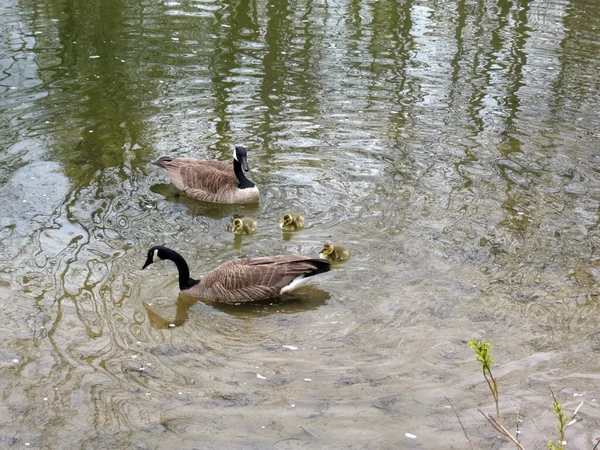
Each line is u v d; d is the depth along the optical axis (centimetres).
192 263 1138
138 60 1980
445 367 882
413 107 1742
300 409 806
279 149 1534
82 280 1066
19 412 798
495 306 1010
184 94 1777
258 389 839
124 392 832
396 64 1997
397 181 1407
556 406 640
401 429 777
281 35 2194
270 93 1797
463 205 1312
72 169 1423
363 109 1725
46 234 1191
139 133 1582
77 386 841
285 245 1198
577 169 1453
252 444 752
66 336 934
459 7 2531
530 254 1149
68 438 761
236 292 1034
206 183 1366
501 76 1934
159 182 1415
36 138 1539
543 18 2430
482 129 1631
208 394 830
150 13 2370
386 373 870
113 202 1319
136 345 922
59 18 2294
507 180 1406
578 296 1034
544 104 1769
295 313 1008
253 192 1346
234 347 924
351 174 1438
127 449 745
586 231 1222
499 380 857
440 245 1177
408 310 1004
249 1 2514
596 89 1858
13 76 1848
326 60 2012
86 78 1858
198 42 2119
